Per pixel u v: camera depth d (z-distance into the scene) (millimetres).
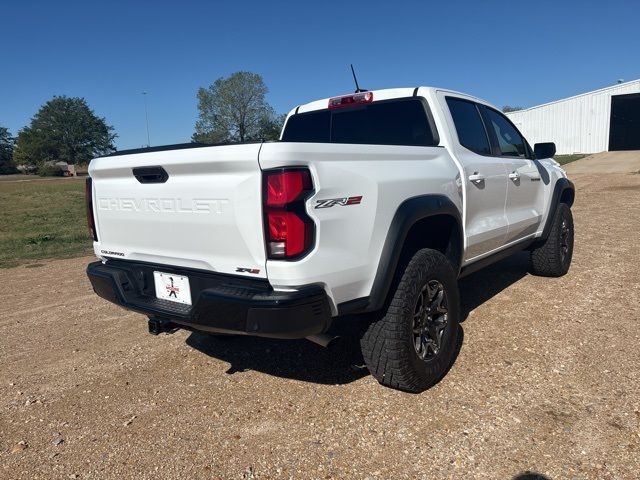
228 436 2891
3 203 26281
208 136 64000
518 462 2504
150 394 3453
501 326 4238
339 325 4238
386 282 2920
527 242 5086
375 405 3121
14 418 3227
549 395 3104
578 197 13797
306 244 2521
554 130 43906
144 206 3143
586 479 2357
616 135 44094
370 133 4191
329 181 2607
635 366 3391
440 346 3338
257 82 62406
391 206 2990
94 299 6027
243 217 2600
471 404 3061
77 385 3654
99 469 2654
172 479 2543
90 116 110312
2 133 115750
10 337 4789
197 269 2947
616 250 6766
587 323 4180
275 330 2504
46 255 9641
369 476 2475
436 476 2445
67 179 68312
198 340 4402
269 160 2455
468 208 3824
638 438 2631
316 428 2914
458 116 4105
